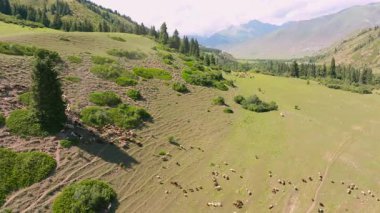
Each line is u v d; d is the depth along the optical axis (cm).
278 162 4425
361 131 5953
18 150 3344
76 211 2875
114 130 4250
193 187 3694
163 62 8050
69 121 4016
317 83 11425
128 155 3919
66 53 6241
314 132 5638
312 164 4444
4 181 2961
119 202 3219
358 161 4641
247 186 3825
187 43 16962
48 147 3528
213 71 9319
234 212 3359
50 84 3731
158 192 3500
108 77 5734
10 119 3659
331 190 3872
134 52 7988
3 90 4094
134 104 5203
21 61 4994
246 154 4581
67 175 3291
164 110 5416
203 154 4434
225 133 5191
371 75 16662
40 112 3738
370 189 3947
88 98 4772
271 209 3462
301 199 3662
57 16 16600
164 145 4400
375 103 8506
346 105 8012
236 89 8006
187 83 7075
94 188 3159
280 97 8119
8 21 12800
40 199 2956
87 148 3738
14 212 2759
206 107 6103
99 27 17038
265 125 5741
